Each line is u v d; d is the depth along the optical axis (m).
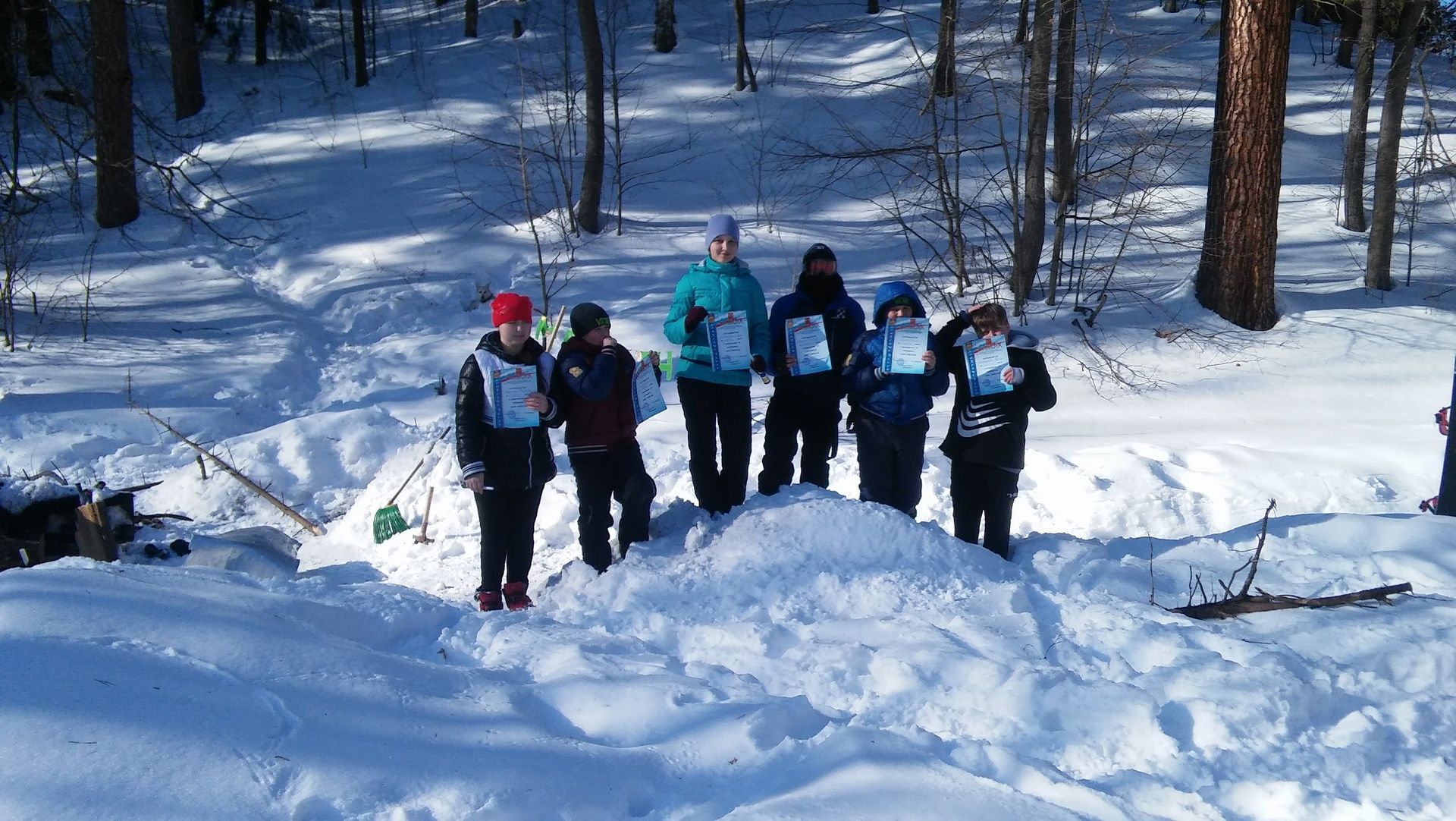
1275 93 13.27
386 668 3.56
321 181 19.31
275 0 26.27
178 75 22.34
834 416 6.36
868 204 18.14
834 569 5.18
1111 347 13.27
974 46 14.52
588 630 4.46
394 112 21.86
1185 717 3.56
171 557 7.04
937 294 14.93
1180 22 23.39
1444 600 4.57
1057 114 15.16
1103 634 4.34
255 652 3.42
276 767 2.87
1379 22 17.78
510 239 17.12
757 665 4.15
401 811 2.78
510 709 3.42
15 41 16.16
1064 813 2.87
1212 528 7.91
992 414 5.89
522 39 24.88
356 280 15.99
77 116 19.38
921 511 8.13
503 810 2.81
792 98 21.30
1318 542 5.61
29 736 2.79
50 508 7.09
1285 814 3.09
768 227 17.55
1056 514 8.20
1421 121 17.61
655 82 22.53
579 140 20.20
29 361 12.38
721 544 5.49
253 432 10.90
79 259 16.62
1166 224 16.55
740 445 6.09
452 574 7.30
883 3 25.14
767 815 2.82
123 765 2.76
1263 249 13.54
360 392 12.62
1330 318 13.53
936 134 14.55
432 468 8.89
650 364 5.83
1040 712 3.64
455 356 13.70
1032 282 14.53
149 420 10.58
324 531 8.73
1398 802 3.20
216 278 16.20
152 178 19.56
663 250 16.88
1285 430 10.45
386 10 29.31
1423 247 16.22
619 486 5.78
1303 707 3.63
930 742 3.29
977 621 4.45
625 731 3.38
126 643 3.32
